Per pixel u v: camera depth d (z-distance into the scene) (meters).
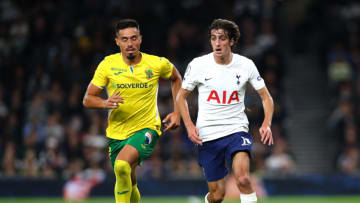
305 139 60.25
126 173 22.88
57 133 52.09
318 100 63.00
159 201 46.22
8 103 57.62
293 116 61.41
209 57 24.33
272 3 65.50
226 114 24.05
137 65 23.78
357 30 65.88
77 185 48.56
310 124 61.12
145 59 24.02
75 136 51.97
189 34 63.44
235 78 23.91
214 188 25.06
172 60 61.78
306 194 50.50
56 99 56.34
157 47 62.69
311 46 66.25
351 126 56.34
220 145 24.09
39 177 48.88
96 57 61.31
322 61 64.88
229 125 24.02
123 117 23.91
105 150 50.97
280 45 65.94
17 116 56.28
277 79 59.06
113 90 23.81
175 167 51.38
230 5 65.38
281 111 57.19
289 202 45.16
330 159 59.09
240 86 23.97
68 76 58.88
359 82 60.81
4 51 63.38
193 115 43.91
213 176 24.81
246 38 62.38
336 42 65.06
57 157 50.91
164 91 56.25
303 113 62.25
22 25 65.56
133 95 23.75
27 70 61.06
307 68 65.25
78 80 58.88
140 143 23.55
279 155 52.16
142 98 23.86
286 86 64.06
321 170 58.97
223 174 24.88
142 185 49.69
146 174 51.00
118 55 24.14
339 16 66.81
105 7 65.50
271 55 59.94
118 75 23.59
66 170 50.72
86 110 55.25
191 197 49.41
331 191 50.50
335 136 58.41
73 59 60.66
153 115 24.31
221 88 23.94
